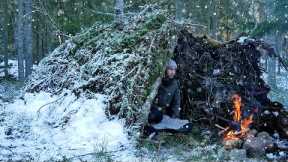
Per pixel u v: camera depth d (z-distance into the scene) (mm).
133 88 6523
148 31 7066
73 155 5574
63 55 8219
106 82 6977
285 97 10633
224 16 22094
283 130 6422
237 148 5867
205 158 5539
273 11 10281
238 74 6984
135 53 6871
